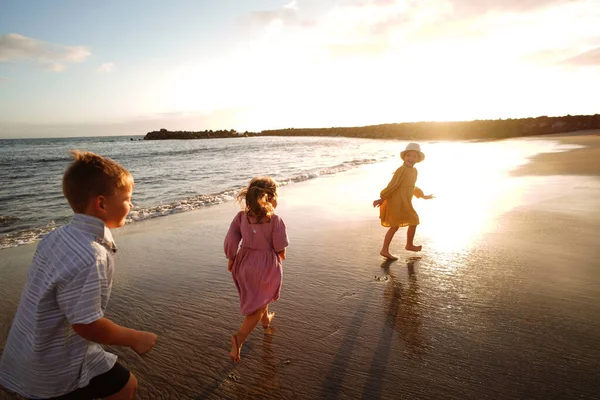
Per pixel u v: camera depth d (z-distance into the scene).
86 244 1.44
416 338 2.87
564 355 2.59
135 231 6.31
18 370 1.45
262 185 2.82
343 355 2.67
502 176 11.02
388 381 2.38
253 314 2.62
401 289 3.75
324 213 7.38
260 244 2.77
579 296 3.46
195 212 7.86
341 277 4.09
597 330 2.89
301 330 3.02
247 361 2.63
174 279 4.19
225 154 29.62
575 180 9.43
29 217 7.79
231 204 8.70
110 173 1.54
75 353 1.49
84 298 1.38
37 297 1.41
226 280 4.16
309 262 4.57
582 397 2.20
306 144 47.28
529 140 34.25
